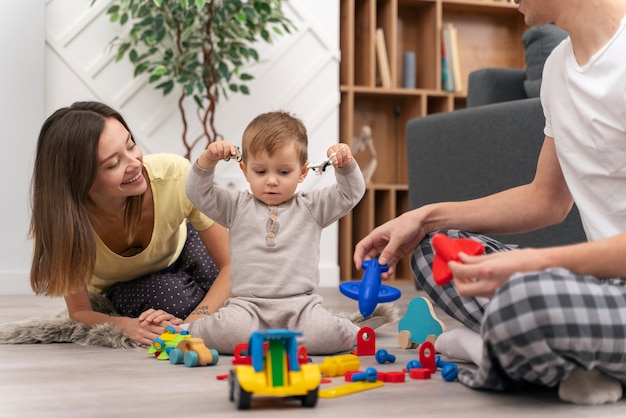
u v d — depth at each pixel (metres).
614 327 0.98
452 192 2.67
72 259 1.58
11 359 1.47
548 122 1.32
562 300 0.96
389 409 1.04
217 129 3.27
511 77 2.80
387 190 3.76
